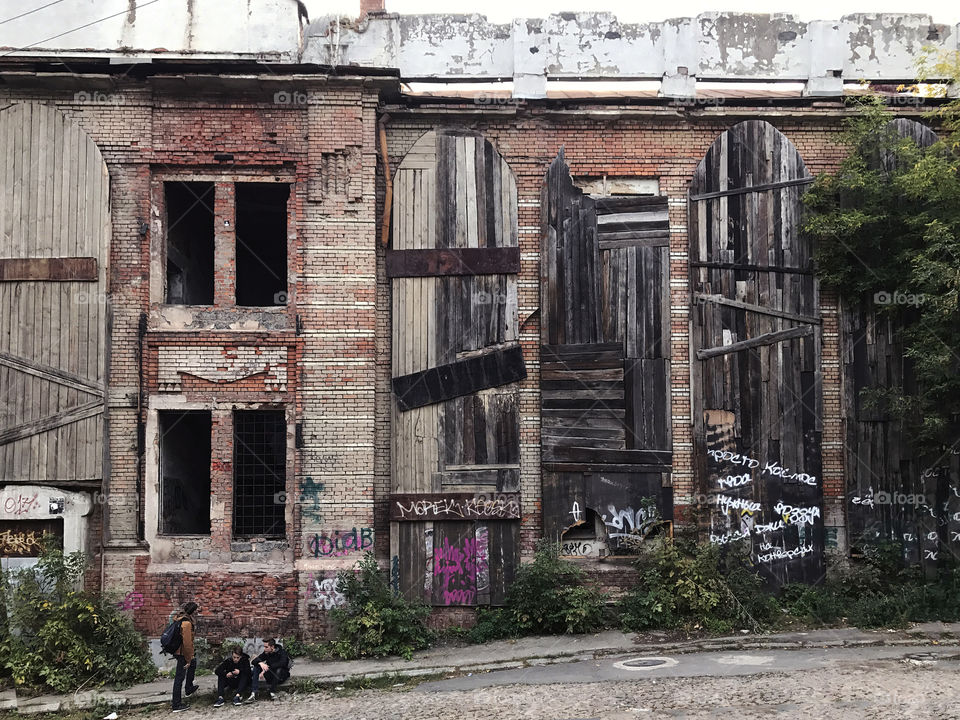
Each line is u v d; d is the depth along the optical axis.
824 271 13.33
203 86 12.88
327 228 12.89
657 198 13.43
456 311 13.20
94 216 12.68
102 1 12.80
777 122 13.69
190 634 10.53
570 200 13.45
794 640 11.34
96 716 10.23
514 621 12.41
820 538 13.02
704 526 12.99
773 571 12.94
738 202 13.49
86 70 12.73
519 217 13.46
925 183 12.05
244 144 12.95
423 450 12.98
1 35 12.66
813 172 13.68
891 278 12.99
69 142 12.80
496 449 12.99
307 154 12.95
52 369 12.52
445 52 13.73
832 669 9.91
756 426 13.18
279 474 13.84
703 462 13.09
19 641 11.47
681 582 12.23
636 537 12.84
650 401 13.14
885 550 12.93
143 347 12.68
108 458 12.48
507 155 13.53
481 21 13.76
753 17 13.80
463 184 13.39
